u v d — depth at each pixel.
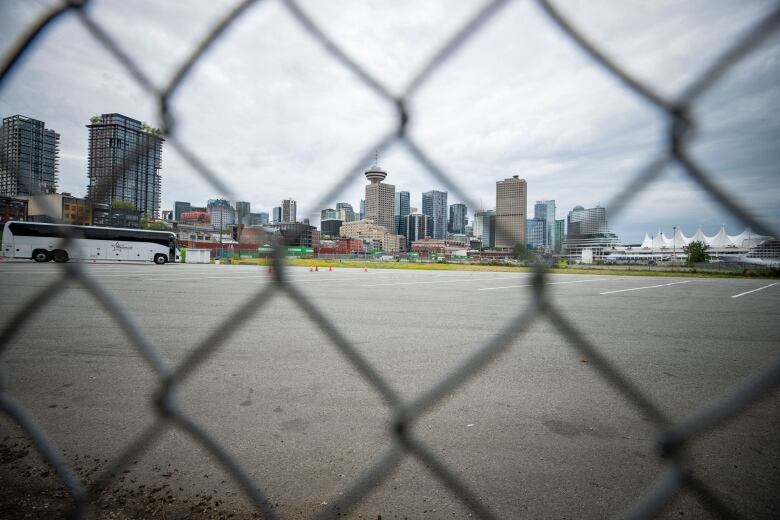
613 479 2.19
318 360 4.24
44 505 1.89
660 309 8.62
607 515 1.90
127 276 16.44
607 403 3.19
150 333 5.46
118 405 3.06
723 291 13.91
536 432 2.71
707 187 0.85
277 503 1.95
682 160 0.86
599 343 5.25
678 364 4.30
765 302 10.18
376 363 4.19
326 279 17.69
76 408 3.00
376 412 2.97
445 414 2.97
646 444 2.56
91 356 4.33
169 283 13.17
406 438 1.60
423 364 4.17
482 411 3.03
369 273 24.20
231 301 8.70
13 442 2.48
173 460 2.29
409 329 5.95
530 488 2.10
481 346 4.93
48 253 25.02
